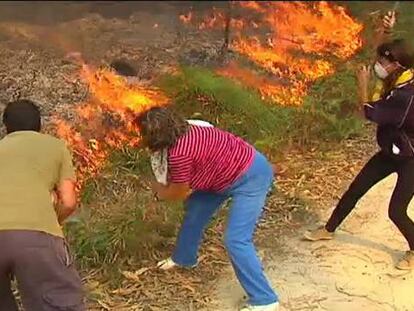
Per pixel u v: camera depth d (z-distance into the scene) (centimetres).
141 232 611
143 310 543
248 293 524
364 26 1025
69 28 1074
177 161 486
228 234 515
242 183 510
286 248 621
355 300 558
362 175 591
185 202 576
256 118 786
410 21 1005
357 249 618
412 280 579
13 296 471
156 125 482
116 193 677
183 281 573
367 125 830
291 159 765
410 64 530
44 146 458
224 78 834
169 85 816
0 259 437
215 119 782
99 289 560
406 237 580
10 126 467
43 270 438
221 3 1227
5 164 449
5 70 851
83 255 585
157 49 984
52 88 817
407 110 533
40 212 443
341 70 902
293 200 686
